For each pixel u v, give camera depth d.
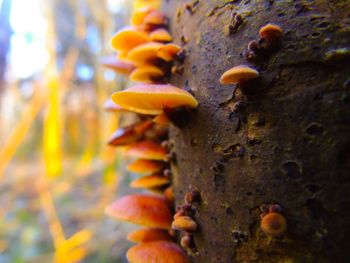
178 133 0.10
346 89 0.07
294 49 0.07
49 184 0.47
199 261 0.09
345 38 0.07
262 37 0.08
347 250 0.07
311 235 0.07
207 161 0.09
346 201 0.07
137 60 0.12
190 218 0.09
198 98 0.09
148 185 0.12
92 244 0.32
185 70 0.10
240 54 0.08
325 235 0.07
